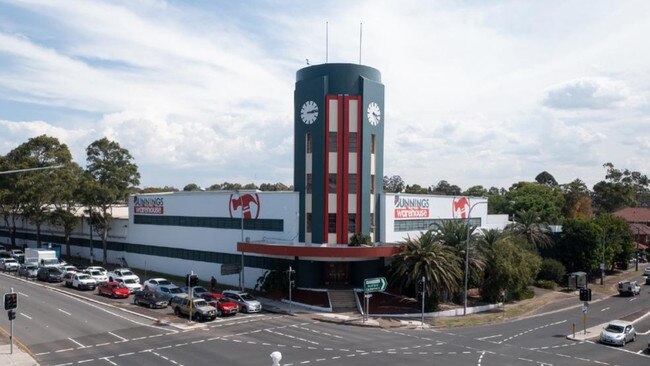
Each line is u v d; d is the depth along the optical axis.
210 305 44.81
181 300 45.06
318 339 37.75
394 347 35.84
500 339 39.84
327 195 55.88
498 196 121.62
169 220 71.31
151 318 44.03
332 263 56.69
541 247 76.75
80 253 88.31
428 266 48.34
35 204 81.81
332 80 56.84
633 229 110.94
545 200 103.56
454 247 53.19
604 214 90.50
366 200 56.38
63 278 63.50
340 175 55.91
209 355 32.47
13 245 95.19
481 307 52.75
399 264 50.38
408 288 53.69
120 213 89.25
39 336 37.28
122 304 50.16
